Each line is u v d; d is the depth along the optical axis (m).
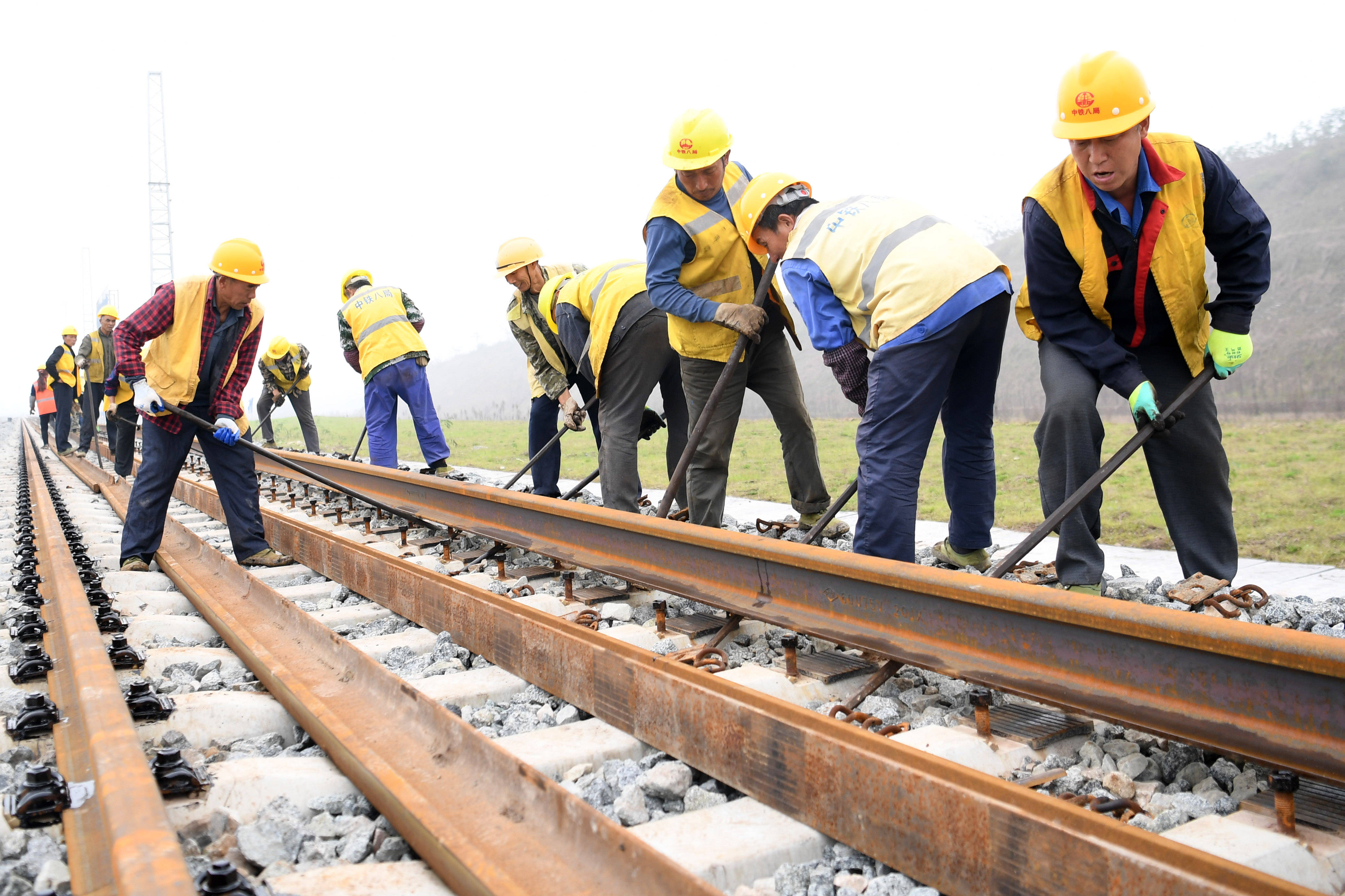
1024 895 1.60
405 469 7.52
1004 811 1.63
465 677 2.99
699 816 2.02
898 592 2.75
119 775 1.79
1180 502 3.68
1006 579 3.95
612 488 5.09
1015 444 11.17
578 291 5.17
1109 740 2.33
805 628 2.99
